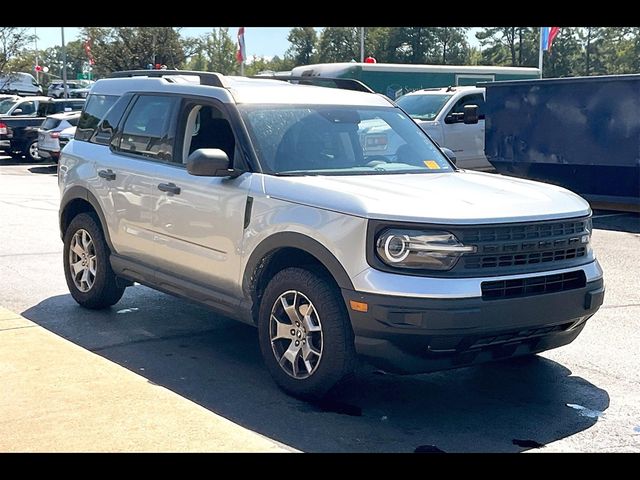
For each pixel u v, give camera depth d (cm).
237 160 590
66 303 782
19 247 1069
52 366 541
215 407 520
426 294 473
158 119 677
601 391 566
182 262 627
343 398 539
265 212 550
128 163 685
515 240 503
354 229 493
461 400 545
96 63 4784
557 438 482
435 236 481
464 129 1759
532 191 563
